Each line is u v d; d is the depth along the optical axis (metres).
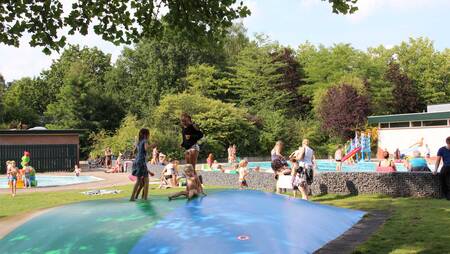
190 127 8.76
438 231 8.78
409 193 14.09
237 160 36.28
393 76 64.19
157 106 52.28
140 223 6.84
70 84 55.00
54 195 17.22
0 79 64.38
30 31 8.74
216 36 9.87
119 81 65.88
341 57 62.16
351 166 32.31
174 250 5.95
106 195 16.84
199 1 9.45
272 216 7.41
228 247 6.05
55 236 6.75
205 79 56.16
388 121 43.38
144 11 9.48
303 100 62.81
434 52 69.00
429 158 30.67
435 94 65.69
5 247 6.86
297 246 6.50
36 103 70.62
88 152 53.09
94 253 6.06
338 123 48.28
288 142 49.88
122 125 46.72
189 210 7.44
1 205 14.70
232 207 7.69
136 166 8.79
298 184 13.74
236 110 47.75
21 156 33.44
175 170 19.77
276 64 59.38
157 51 61.69
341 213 9.15
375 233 8.32
